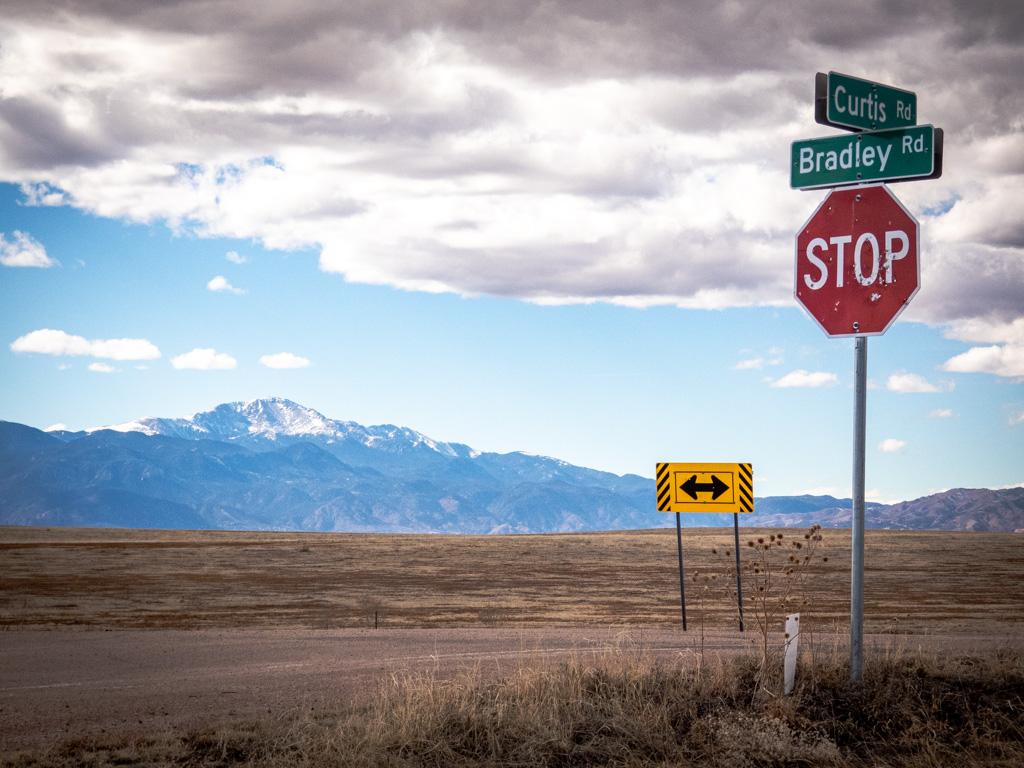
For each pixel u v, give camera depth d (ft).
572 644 63.00
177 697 43.21
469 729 29.89
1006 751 27.02
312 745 29.35
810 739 28.27
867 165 33.01
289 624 96.58
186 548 249.34
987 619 93.61
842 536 306.35
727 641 63.72
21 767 29.50
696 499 86.89
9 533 366.63
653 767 27.14
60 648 64.95
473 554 234.99
